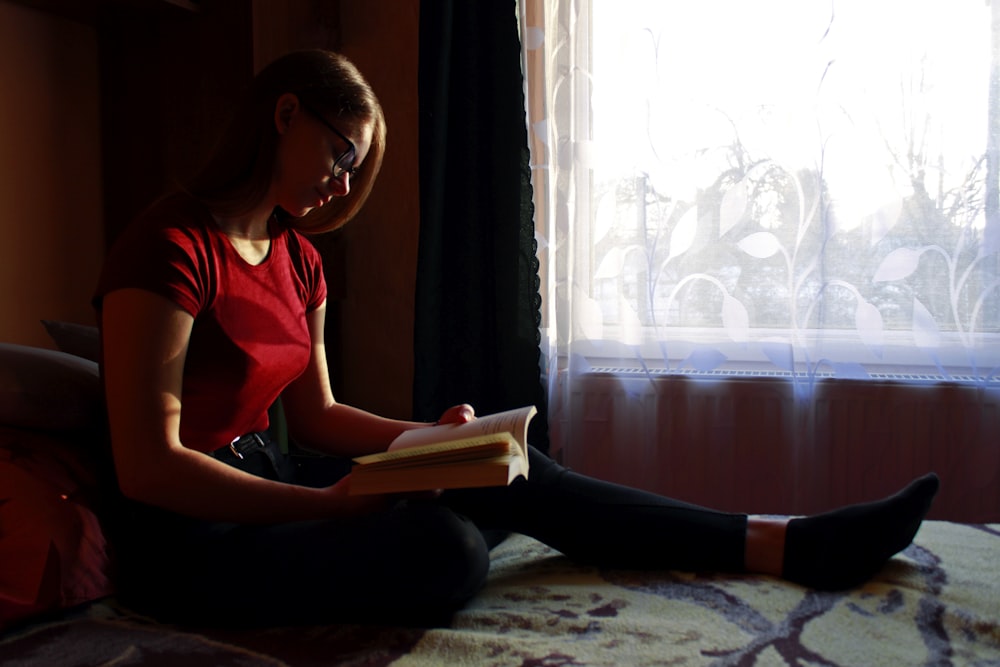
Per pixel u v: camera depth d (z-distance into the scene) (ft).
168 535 3.98
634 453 7.97
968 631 3.73
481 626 3.84
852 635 3.68
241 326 4.13
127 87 6.65
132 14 6.45
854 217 7.44
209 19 6.54
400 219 8.26
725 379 7.73
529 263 7.55
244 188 4.17
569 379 7.85
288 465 4.84
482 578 3.91
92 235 6.64
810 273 7.52
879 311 7.48
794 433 7.62
